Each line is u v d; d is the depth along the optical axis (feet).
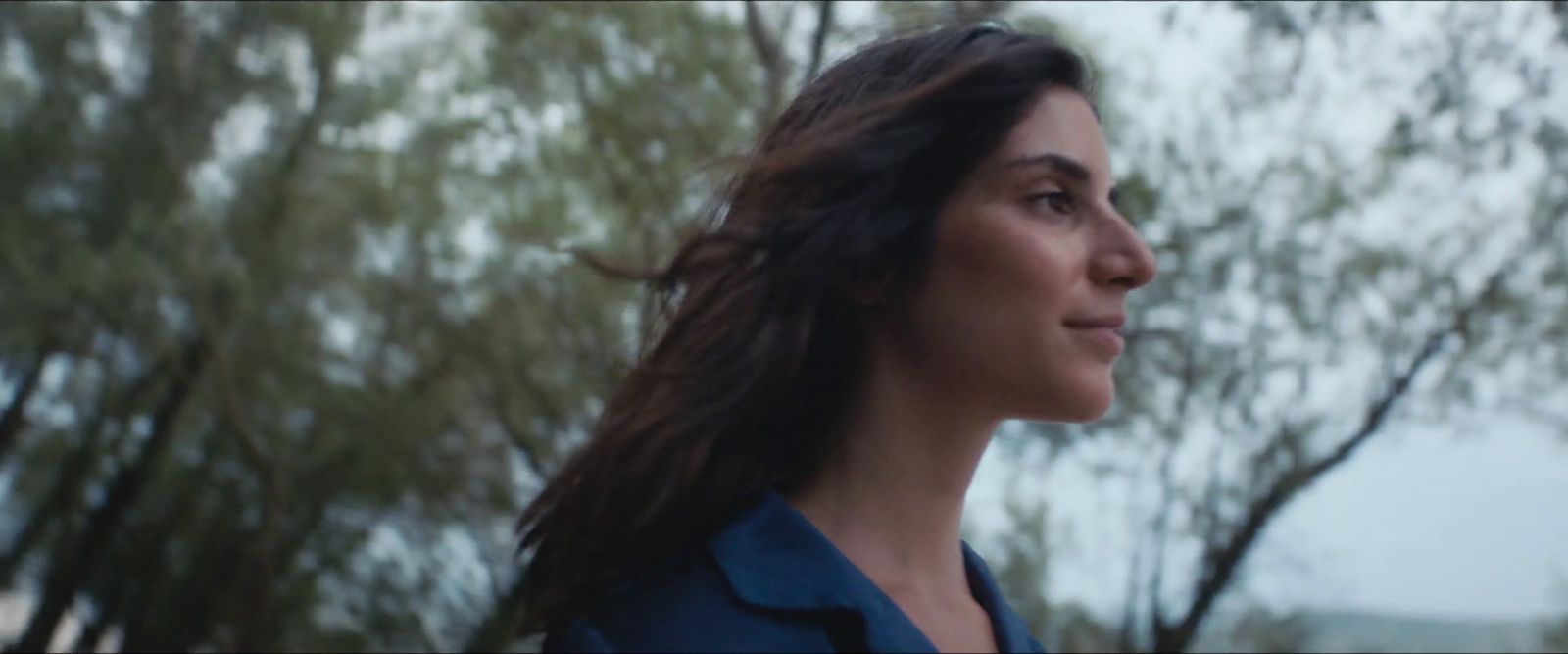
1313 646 38.99
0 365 49.44
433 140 43.52
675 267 3.96
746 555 3.30
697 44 36.68
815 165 3.56
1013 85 3.54
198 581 55.62
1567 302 37.01
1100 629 42.60
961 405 3.55
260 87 46.03
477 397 45.85
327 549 51.34
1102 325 3.51
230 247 45.60
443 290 44.47
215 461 54.54
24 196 43.19
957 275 3.51
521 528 3.97
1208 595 40.78
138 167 44.47
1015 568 41.91
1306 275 38.37
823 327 3.71
